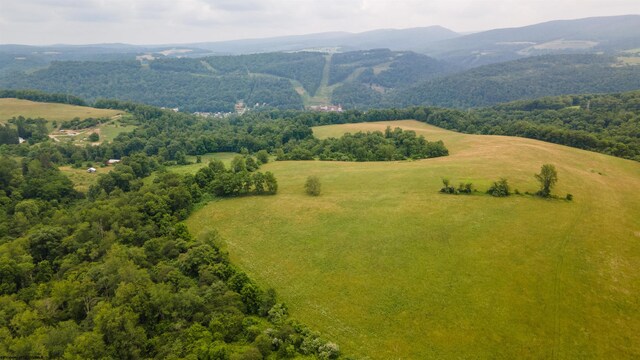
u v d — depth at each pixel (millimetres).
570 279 65188
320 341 54531
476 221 83875
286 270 73188
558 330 55375
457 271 68000
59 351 50156
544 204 91750
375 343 54844
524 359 51156
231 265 73562
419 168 122062
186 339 53656
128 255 71938
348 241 80625
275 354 52969
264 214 96812
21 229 91750
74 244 79188
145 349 53094
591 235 78375
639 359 51062
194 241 80812
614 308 59375
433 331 56125
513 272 66875
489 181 105062
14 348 49000
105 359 48844
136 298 58125
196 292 62656
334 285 67688
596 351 52219
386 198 99938
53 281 68938
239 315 58812
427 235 79750
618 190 104688
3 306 60844
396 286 65688
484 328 56000
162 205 94750
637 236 78938
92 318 56469
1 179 117625
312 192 107312
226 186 108625
